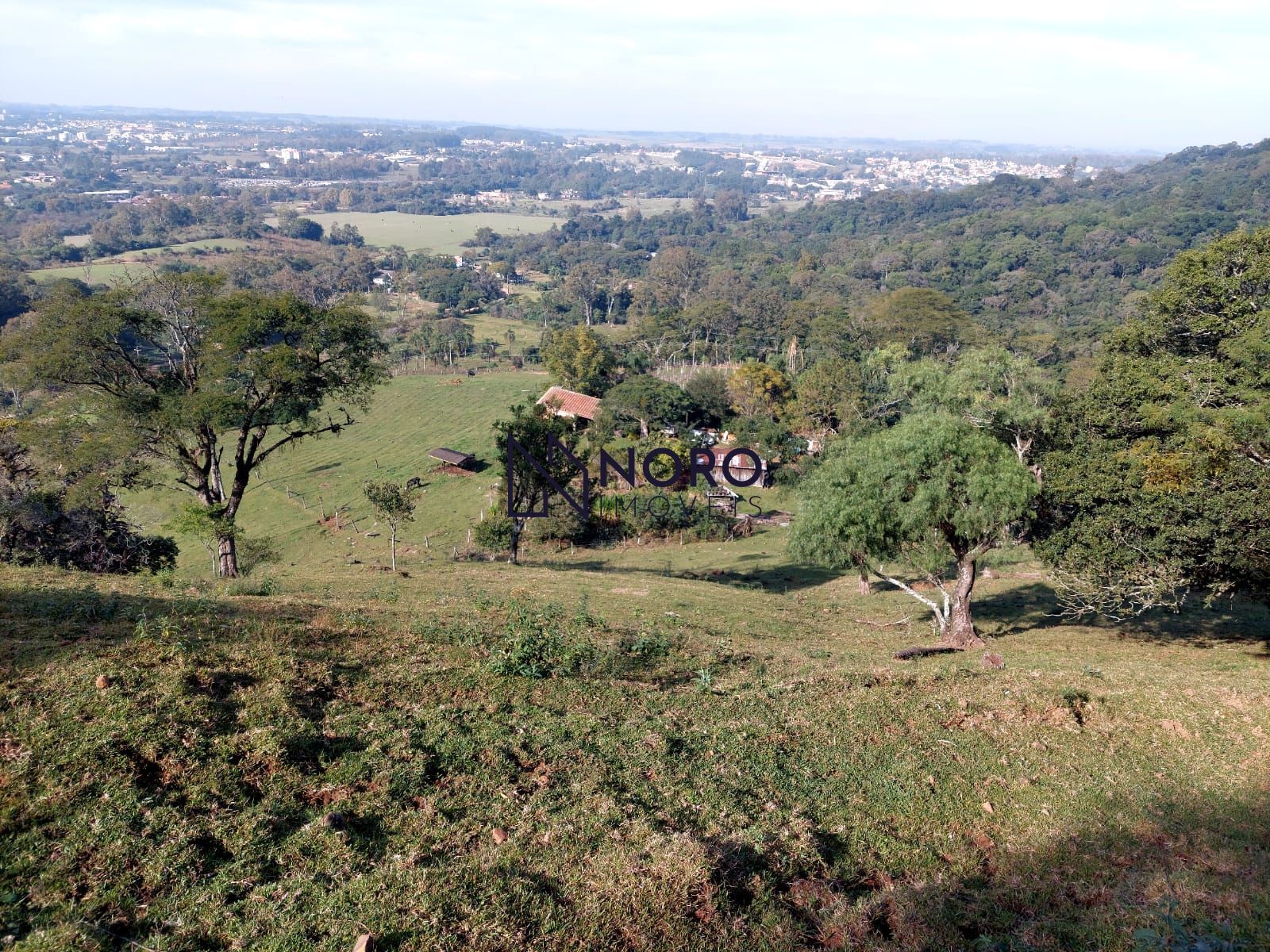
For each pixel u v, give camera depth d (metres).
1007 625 26.97
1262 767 13.56
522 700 12.67
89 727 9.28
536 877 8.53
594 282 166.75
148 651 11.55
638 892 8.44
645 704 13.45
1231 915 8.74
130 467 27.17
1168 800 12.41
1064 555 22.16
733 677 15.92
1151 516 20.09
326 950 7.02
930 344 99.31
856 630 26.39
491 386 96.75
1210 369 23.78
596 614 22.45
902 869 10.23
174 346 28.70
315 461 72.06
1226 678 17.84
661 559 43.91
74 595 13.94
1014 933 8.85
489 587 27.81
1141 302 29.41
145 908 7.18
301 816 8.85
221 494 29.31
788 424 78.69
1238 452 20.08
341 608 16.89
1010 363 26.84
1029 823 11.61
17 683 10.10
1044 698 15.56
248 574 28.47
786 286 162.25
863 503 22.25
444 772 10.20
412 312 147.50
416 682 12.62
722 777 11.37
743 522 51.75
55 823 7.85
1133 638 24.55
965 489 21.14
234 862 7.94
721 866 9.20
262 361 26.45
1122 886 9.86
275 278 143.38
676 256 177.50
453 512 58.56
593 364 93.38
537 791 10.09
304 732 10.24
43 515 25.14
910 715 14.53
